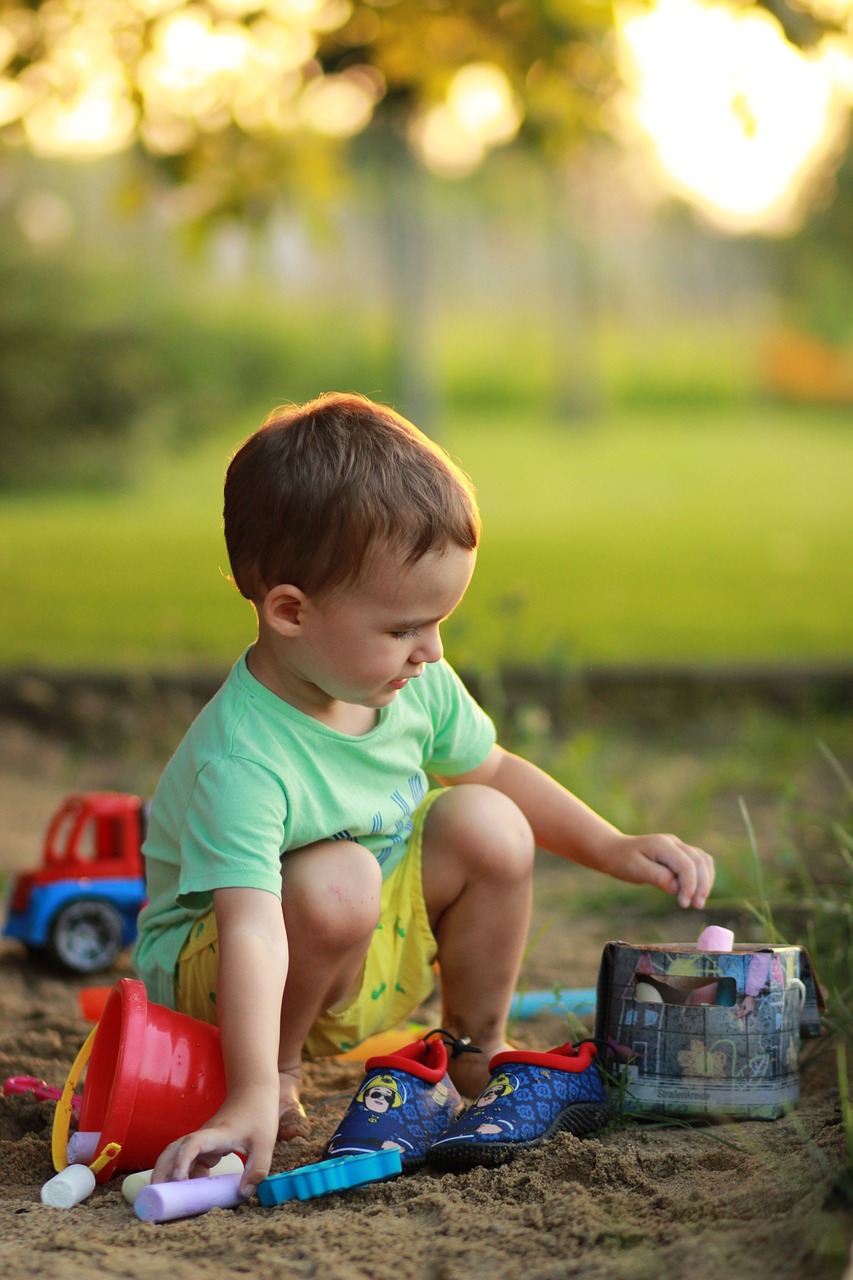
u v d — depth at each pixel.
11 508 18.16
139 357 20.70
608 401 31.52
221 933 2.39
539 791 2.98
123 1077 2.30
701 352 32.41
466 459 23.16
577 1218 2.07
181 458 22.34
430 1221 2.12
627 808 5.17
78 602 10.93
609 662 7.92
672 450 24.56
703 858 2.84
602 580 12.08
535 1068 2.50
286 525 2.42
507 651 8.41
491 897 2.74
